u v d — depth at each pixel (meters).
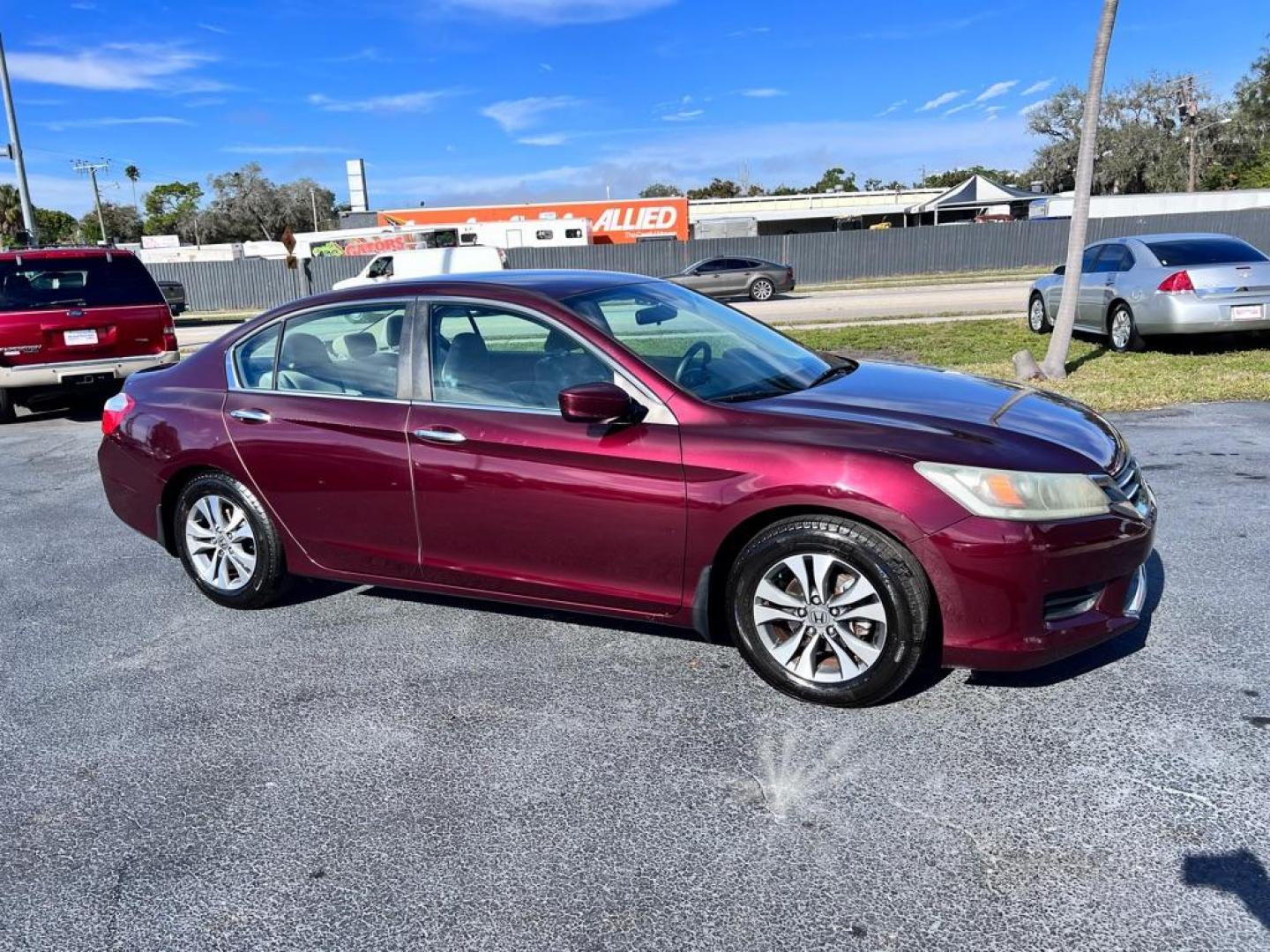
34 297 9.98
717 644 4.09
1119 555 3.31
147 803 3.10
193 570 4.79
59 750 3.46
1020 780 2.98
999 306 20.12
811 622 3.44
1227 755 3.05
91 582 5.30
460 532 4.02
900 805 2.89
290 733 3.51
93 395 10.63
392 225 41.22
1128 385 9.14
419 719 3.56
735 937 2.39
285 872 2.72
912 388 3.99
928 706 3.46
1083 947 2.29
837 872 2.61
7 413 10.49
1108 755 3.08
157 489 4.78
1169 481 6.11
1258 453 6.70
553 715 3.54
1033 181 67.62
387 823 2.93
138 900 2.64
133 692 3.90
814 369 4.30
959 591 3.21
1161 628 3.97
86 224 106.56
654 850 2.74
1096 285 11.83
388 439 4.10
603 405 3.47
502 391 3.93
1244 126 57.50
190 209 105.31
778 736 3.32
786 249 35.50
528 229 40.34
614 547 3.71
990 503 3.17
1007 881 2.54
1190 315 10.41
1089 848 2.65
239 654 4.23
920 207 50.88
